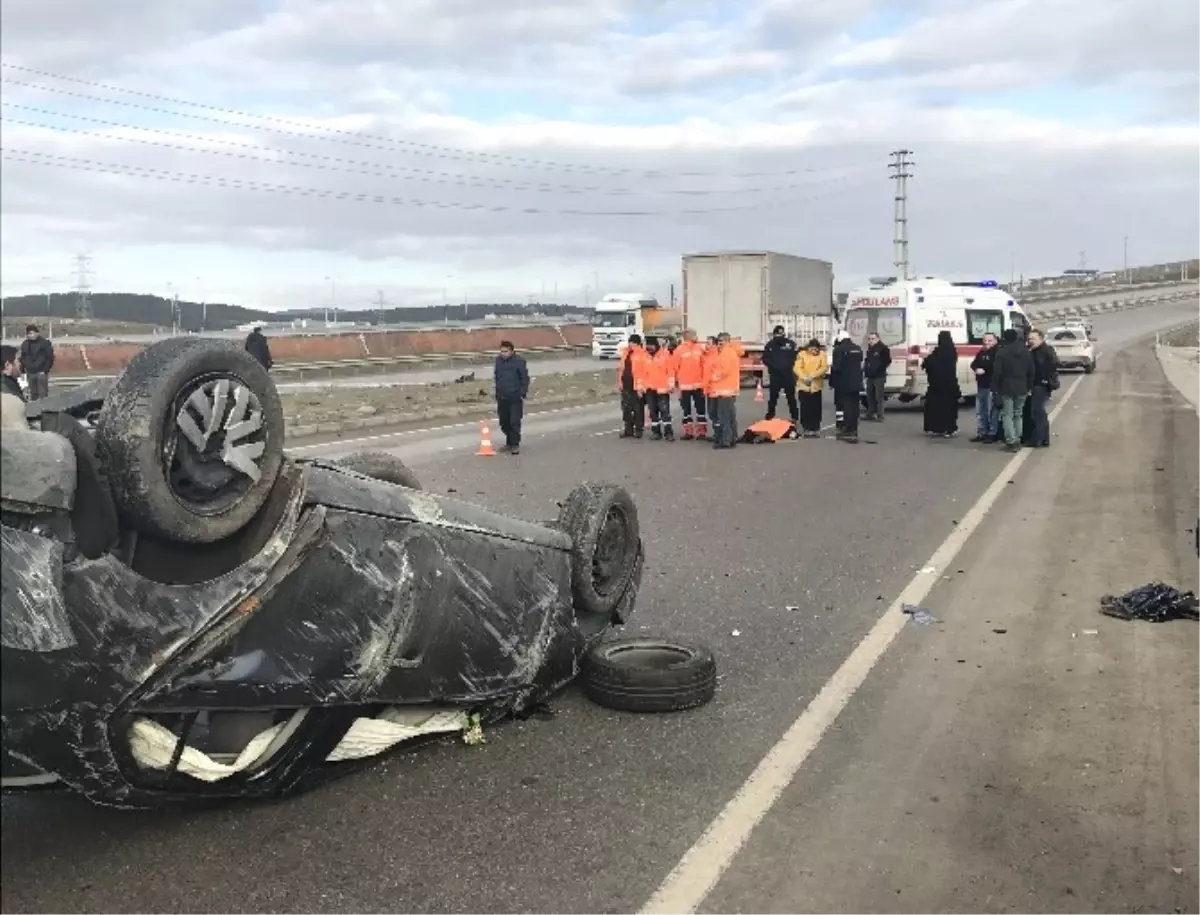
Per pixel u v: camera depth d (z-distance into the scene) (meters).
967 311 24.34
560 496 12.37
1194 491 12.54
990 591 7.87
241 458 3.76
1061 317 95.44
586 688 5.62
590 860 3.93
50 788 3.55
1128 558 8.91
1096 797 4.45
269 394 3.90
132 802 3.70
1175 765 4.77
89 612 3.30
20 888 3.69
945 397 19.06
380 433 20.42
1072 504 11.68
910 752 4.93
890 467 14.95
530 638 5.16
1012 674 6.02
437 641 4.55
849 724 5.27
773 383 20.95
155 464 3.47
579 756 4.88
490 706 5.07
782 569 8.55
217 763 3.88
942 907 3.62
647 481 13.66
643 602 7.54
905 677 5.97
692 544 9.53
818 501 11.96
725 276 32.41
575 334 69.19
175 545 3.67
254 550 3.87
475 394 30.08
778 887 3.75
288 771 4.16
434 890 3.71
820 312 37.00
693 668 5.48
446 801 4.41
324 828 4.16
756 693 5.72
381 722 4.50
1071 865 3.90
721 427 17.69
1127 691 5.73
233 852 3.96
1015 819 4.25
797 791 4.51
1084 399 27.58
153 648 3.47
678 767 4.76
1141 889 3.73
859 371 18.39
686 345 19.39
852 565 8.71
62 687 3.24
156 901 3.62
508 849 4.00
